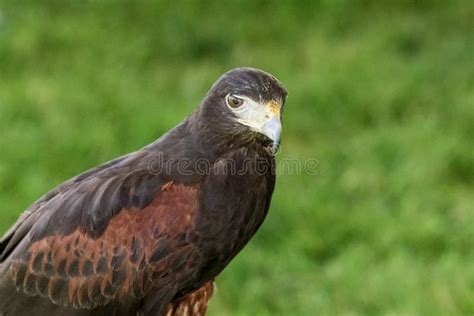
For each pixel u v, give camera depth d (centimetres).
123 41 1750
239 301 1204
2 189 1333
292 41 1770
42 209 814
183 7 1833
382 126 1541
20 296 799
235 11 1836
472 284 1201
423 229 1295
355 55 1695
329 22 1806
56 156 1396
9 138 1433
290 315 1188
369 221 1321
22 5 1823
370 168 1420
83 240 791
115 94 1564
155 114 1507
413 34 1764
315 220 1321
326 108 1569
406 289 1201
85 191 803
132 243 787
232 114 788
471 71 1650
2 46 1698
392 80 1625
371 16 1833
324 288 1221
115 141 1434
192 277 804
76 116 1503
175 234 785
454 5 1850
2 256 823
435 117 1545
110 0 1841
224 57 1742
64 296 794
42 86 1577
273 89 794
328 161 1453
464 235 1293
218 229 791
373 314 1178
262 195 806
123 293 793
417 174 1409
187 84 1652
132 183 795
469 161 1434
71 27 1762
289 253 1271
